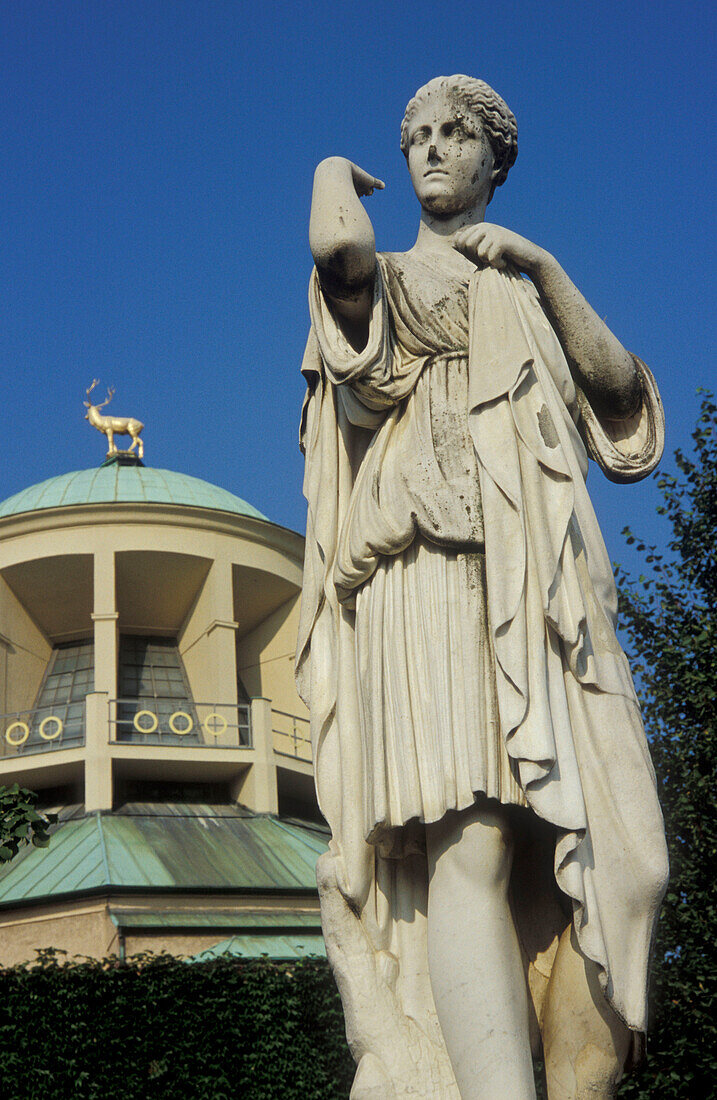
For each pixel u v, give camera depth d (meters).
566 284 3.55
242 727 33.62
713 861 13.53
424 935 3.29
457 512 3.27
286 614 37.88
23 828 10.48
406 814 3.11
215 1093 20.81
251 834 31.05
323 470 3.57
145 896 27.81
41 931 27.73
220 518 36.38
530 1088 2.91
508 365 3.34
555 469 3.28
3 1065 20.28
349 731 3.40
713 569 15.56
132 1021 21.08
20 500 38.66
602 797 3.10
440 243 3.79
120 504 35.69
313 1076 21.47
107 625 34.47
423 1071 3.15
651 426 3.67
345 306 3.50
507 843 3.12
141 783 32.84
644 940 3.05
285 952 26.98
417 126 3.84
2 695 35.72
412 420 3.43
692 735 14.38
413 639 3.24
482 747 3.09
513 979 3.02
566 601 3.18
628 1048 3.13
